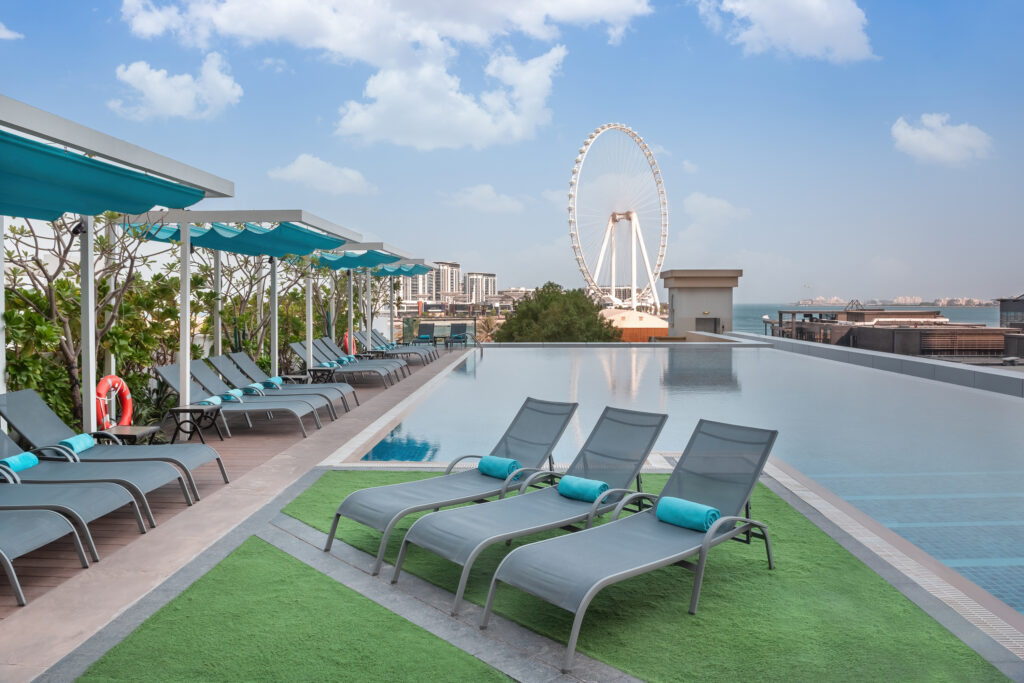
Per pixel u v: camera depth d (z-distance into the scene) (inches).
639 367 651.5
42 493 158.1
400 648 117.2
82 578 144.0
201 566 151.1
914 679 107.5
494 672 109.7
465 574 131.2
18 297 262.8
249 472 231.8
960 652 115.8
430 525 145.3
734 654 115.7
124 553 157.9
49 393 264.4
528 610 133.2
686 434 327.3
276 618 127.4
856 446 299.7
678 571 152.8
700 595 139.5
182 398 280.5
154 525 174.2
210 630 122.4
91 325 227.9
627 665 112.3
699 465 163.3
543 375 582.9
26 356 248.8
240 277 470.3
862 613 130.7
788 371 613.3
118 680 106.0
